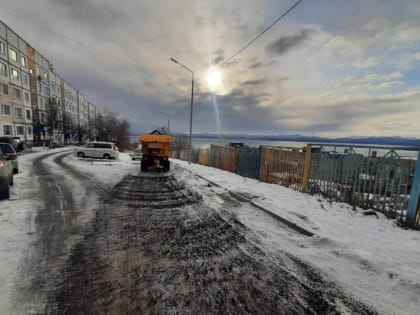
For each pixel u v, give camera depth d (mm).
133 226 4523
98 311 2184
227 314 2201
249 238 4090
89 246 3562
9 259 3037
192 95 18875
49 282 2592
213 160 17312
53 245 3535
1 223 4312
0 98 27766
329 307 2340
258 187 8672
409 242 3797
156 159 13547
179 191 7961
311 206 5988
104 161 18125
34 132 36125
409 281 2666
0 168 5910
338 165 6391
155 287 2590
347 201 6078
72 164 14938
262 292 2559
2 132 27953
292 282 2754
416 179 4383
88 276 2752
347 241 3799
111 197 6742
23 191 7008
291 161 8438
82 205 5805
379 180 5219
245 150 11898
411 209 4473
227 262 3209
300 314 2232
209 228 4551
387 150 5051
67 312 2148
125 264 3072
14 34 30734
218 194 7668
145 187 8453
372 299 2449
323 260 3270
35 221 4543
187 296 2451
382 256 3230
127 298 2385
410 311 2270
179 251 3518
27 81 34250
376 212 5184
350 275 2879
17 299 2281
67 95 53906
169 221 4902
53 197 6457
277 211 5523
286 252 3529
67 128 43594
